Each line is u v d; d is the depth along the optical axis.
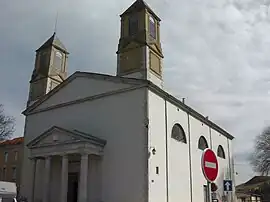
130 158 24.77
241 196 57.16
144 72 28.95
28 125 32.97
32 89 35.81
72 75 30.77
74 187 27.77
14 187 24.53
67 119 29.72
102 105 27.78
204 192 32.44
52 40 36.62
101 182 25.45
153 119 25.64
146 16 31.33
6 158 48.00
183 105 30.39
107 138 26.44
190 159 30.66
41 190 28.72
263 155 58.03
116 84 27.56
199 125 34.16
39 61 36.62
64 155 25.25
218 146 38.62
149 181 23.61
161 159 25.73
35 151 27.34
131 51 30.47
